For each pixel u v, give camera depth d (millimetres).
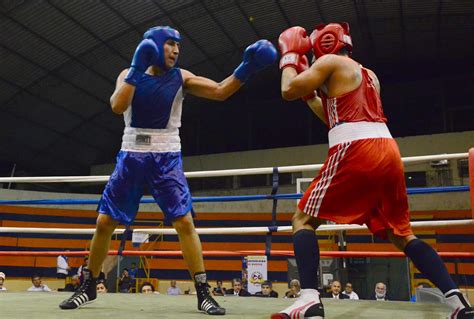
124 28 12070
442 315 2260
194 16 12039
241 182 14922
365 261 10547
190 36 12922
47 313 2225
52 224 13156
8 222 12703
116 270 9961
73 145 16734
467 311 1678
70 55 12633
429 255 1832
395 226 1900
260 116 17234
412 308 2672
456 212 12164
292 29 2100
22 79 12977
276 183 3639
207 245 13109
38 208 13156
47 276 12555
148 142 2459
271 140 17203
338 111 1924
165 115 2480
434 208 12422
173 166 2473
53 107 14484
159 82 2455
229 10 11891
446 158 3158
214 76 15359
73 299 2492
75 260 12383
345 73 1948
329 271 8484
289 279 8523
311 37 2139
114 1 11023
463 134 12852
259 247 13094
